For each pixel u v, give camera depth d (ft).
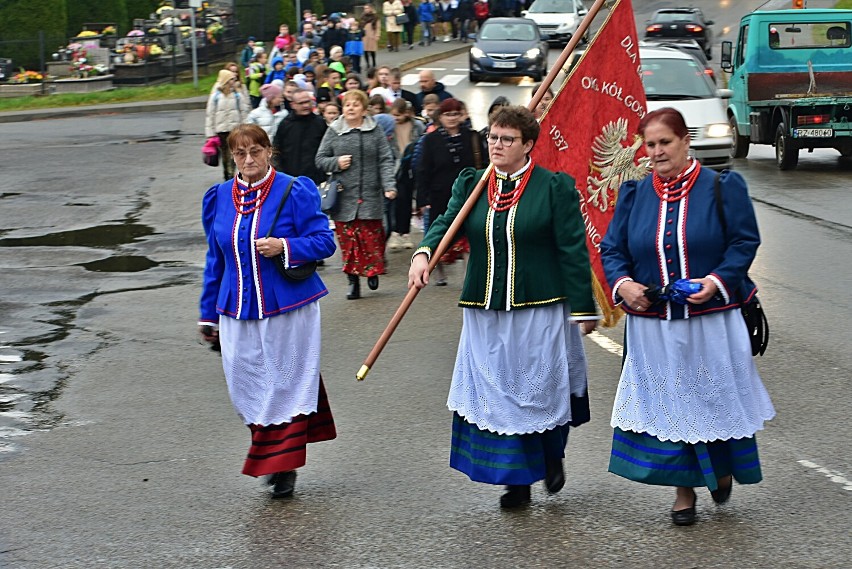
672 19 142.10
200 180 72.49
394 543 19.36
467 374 20.34
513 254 19.84
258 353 21.18
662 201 19.45
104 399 28.71
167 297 41.09
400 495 21.62
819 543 18.90
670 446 19.21
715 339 19.08
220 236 21.22
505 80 124.26
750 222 19.07
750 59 74.84
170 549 19.38
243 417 21.59
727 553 18.57
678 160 19.33
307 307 21.38
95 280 44.24
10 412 27.66
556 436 20.49
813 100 69.21
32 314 38.55
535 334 19.84
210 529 20.21
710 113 62.80
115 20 152.35
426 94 52.70
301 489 22.08
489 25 124.98
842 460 22.94
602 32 23.34
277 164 45.65
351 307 38.73
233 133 21.20
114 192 68.44
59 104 123.13
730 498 20.94
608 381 29.01
